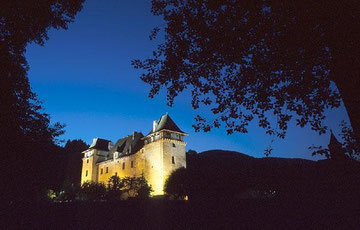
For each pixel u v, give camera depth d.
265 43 7.65
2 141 8.89
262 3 6.83
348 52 4.11
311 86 7.79
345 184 16.59
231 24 7.54
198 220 16.88
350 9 4.20
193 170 41.09
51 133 10.51
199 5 7.82
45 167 10.30
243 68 8.26
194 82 8.90
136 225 16.59
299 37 6.47
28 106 10.03
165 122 52.94
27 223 10.88
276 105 8.67
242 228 14.18
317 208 15.58
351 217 13.23
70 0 11.64
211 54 8.07
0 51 9.38
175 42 8.47
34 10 10.16
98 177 64.88
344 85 4.15
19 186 9.52
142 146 57.09
